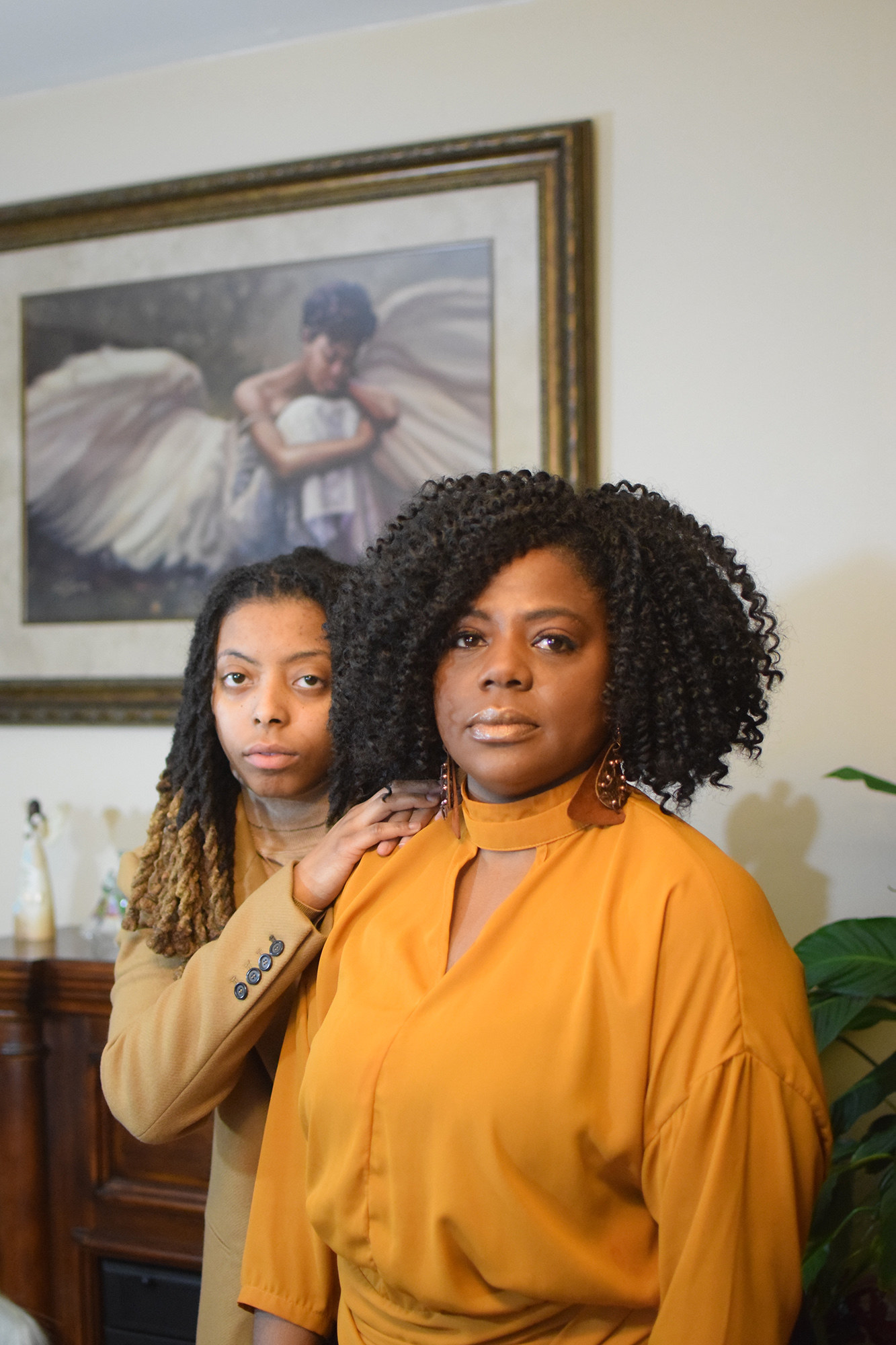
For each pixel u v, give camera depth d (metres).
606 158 1.80
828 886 1.67
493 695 0.71
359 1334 0.77
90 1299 1.59
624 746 0.76
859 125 1.69
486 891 0.77
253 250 1.97
